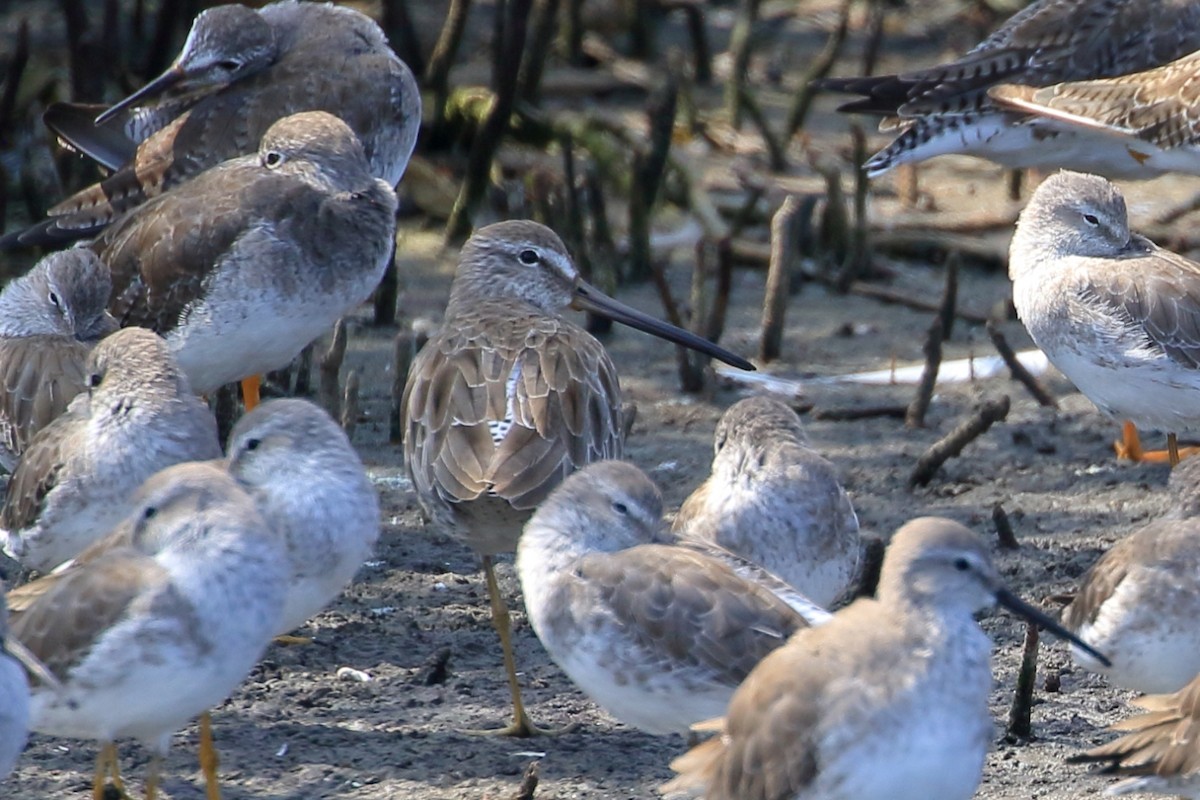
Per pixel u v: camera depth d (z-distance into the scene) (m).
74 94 21.70
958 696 8.78
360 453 15.99
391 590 13.46
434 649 12.55
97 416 11.74
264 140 14.95
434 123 22.62
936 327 16.80
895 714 8.69
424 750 11.09
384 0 23.66
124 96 22.14
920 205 22.22
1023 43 18.62
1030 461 16.11
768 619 9.76
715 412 17.12
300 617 10.91
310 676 12.09
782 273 18.25
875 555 12.88
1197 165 17.47
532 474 11.41
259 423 10.72
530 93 22.88
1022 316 15.91
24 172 20.53
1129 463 16.11
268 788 10.57
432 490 11.83
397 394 16.16
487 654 12.55
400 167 17.33
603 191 21.30
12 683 8.92
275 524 10.67
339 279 14.52
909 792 8.77
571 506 10.32
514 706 11.47
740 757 8.97
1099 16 18.56
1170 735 9.28
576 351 12.27
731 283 20.33
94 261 14.24
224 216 14.27
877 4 26.44
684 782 9.26
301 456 10.73
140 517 9.60
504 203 20.70
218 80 17.23
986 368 18.25
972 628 8.93
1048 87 17.92
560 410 11.81
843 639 8.91
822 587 11.50
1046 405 17.39
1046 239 15.73
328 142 14.76
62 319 13.99
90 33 21.66
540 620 10.24
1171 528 10.80
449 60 22.52
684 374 17.61
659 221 21.70
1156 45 18.52
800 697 8.79
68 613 9.40
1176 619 10.53
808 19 28.20
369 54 17.38
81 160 20.38
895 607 8.94
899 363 18.36
